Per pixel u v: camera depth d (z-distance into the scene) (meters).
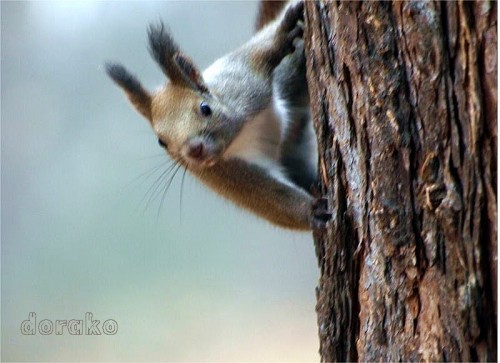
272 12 3.86
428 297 3.62
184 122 3.79
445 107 3.61
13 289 4.45
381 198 3.63
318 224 3.69
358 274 3.66
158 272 4.37
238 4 4.29
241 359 4.28
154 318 4.30
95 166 4.47
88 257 4.42
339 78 3.65
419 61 3.61
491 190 3.60
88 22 4.50
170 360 4.27
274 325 4.29
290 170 3.83
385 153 3.63
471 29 3.59
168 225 4.37
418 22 3.61
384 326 3.64
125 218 4.41
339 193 3.67
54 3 4.57
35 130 4.57
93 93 4.51
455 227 3.60
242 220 4.39
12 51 4.59
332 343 3.67
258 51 3.81
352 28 3.64
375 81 3.63
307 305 4.39
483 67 3.59
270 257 4.44
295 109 3.83
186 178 4.21
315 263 4.45
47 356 4.29
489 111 3.59
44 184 4.55
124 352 4.28
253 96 3.81
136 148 4.41
